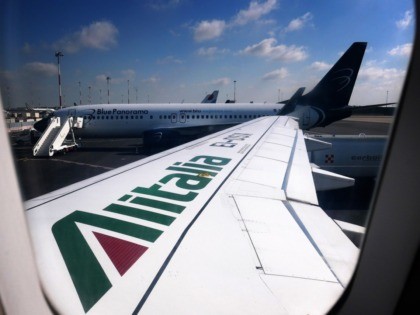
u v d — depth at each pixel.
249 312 1.65
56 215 2.63
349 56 24.89
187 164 4.81
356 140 14.79
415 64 2.00
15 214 1.88
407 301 2.12
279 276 2.01
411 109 2.07
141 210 2.83
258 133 9.24
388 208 2.23
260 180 4.28
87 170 19.44
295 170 5.11
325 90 25.69
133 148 29.80
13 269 1.77
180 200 3.19
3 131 1.85
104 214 2.70
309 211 3.38
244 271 2.02
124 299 1.70
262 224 2.83
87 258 2.03
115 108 28.08
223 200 3.31
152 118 28.03
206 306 1.67
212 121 28.30
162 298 1.71
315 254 2.38
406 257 2.15
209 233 2.49
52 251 2.08
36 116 62.59
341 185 5.24
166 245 2.25
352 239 3.01
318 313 1.74
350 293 1.98
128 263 2.01
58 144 25.28
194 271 1.96
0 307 1.71
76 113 27.75
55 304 1.68
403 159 2.16
